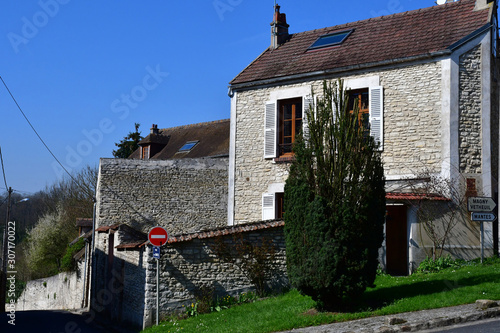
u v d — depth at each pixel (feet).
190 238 43.42
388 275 42.80
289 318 33.71
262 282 44.09
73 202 120.98
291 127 55.93
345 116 33.99
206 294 43.24
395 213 47.09
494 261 43.24
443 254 44.29
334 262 32.53
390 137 49.42
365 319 31.04
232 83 59.00
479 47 47.96
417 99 48.47
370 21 58.49
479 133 47.03
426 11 55.06
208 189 74.33
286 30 64.03
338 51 55.42
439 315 29.27
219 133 89.51
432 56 47.91
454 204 45.19
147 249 43.39
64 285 104.06
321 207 33.06
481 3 50.78
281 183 54.80
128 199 73.26
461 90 47.14
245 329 33.09
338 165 33.32
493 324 27.22
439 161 46.80
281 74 55.93
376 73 50.72
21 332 50.52
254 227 44.70
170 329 38.50
